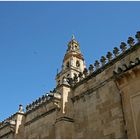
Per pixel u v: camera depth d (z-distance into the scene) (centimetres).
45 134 2962
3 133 3878
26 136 3278
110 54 2550
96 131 2288
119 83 2178
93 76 2622
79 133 2452
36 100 3500
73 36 6350
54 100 2720
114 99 2256
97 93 2481
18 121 3456
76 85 2805
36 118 3281
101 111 2338
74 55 5747
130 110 2006
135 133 1877
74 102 2716
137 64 2023
